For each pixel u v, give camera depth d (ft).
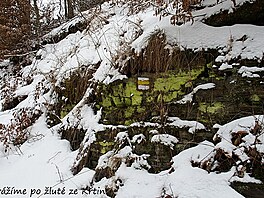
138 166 12.82
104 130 14.92
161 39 14.25
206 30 14.03
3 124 21.44
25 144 18.95
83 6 35.96
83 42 22.43
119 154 13.34
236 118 12.26
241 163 10.66
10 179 15.66
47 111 20.43
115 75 15.21
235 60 12.83
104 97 15.55
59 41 32.19
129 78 14.85
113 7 26.71
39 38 34.60
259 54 12.48
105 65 16.37
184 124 12.89
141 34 15.97
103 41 19.98
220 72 12.96
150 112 13.91
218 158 11.19
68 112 18.78
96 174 13.75
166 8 16.30
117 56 15.48
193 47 13.71
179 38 14.08
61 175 14.90
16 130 19.63
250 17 13.83
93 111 16.40
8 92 28.45
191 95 13.29
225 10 14.14
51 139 18.12
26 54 32.73
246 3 13.73
